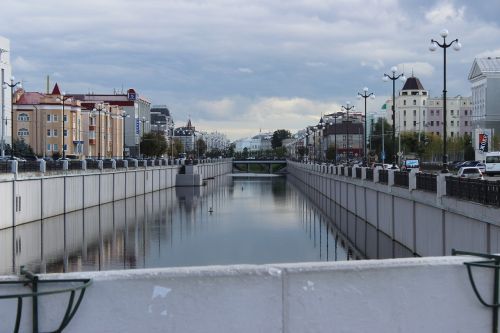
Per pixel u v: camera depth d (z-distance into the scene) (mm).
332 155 136375
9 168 42031
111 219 54250
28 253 35594
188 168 111188
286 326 4492
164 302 4375
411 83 159875
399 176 34188
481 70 111125
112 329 4332
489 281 4809
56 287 4336
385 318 4641
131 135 140375
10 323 4266
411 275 4688
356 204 52156
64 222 49531
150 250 38344
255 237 44281
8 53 90438
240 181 133125
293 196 85562
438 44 29812
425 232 28391
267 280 4473
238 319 4434
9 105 88750
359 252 35156
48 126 93938
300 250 38094
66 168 53469
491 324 4797
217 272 4426
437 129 160750
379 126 139375
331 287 4566
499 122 109500
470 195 21297
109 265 32875
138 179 80688
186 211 63250
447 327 4738
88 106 106000
